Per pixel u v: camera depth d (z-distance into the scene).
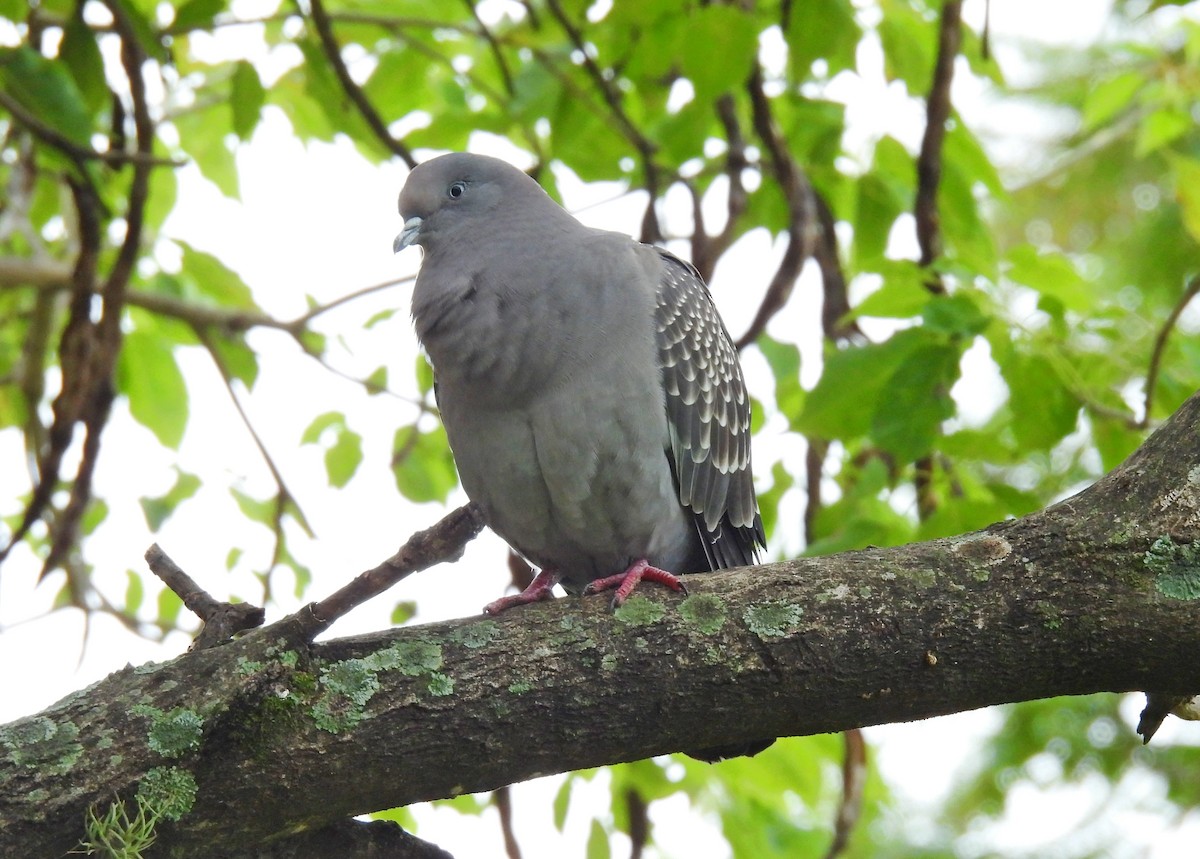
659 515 8.26
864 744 10.07
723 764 10.47
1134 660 5.93
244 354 11.40
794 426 8.82
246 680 5.62
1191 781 15.59
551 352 7.77
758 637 5.92
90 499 10.56
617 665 5.89
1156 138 10.91
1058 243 16.52
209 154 11.95
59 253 12.96
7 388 12.40
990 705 6.11
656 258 8.70
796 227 10.08
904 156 10.84
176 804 5.50
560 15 9.77
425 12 11.49
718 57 8.84
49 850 5.38
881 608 5.94
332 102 10.40
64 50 9.72
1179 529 5.92
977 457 8.95
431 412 11.16
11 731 5.51
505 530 8.48
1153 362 8.70
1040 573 5.96
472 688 5.79
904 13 10.88
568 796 10.44
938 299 8.39
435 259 8.77
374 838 6.14
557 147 10.67
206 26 9.91
